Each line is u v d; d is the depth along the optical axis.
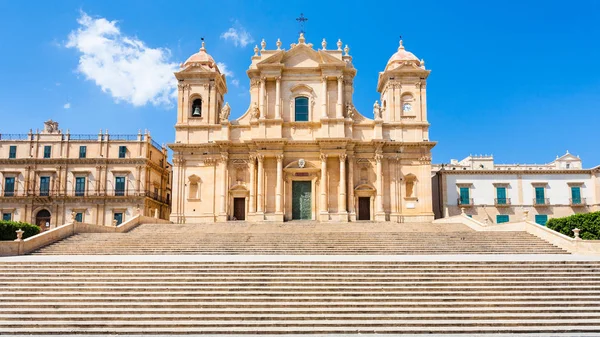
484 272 20.53
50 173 57.34
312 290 18.91
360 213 49.53
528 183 53.47
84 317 16.95
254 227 40.16
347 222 45.09
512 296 18.56
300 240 31.38
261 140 48.34
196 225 41.25
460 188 53.47
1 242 26.55
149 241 31.20
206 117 51.09
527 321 16.80
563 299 18.22
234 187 49.38
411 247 29.86
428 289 19.08
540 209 53.03
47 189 57.09
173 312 17.30
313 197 49.12
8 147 57.69
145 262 21.33
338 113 49.62
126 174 57.31
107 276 20.17
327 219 47.59
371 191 49.03
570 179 53.50
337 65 50.00
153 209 61.00
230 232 35.44
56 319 16.94
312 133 49.78
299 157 49.66
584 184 53.22
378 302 18.02
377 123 49.72
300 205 49.59
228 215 49.28
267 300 18.12
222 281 19.64
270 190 49.16
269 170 49.38
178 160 50.38
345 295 18.58
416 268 20.97
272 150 48.78
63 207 56.84
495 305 17.80
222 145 49.59
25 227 32.78
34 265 21.30
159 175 64.56
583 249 27.45
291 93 50.75
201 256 26.08
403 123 50.41
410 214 49.03
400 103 51.19
